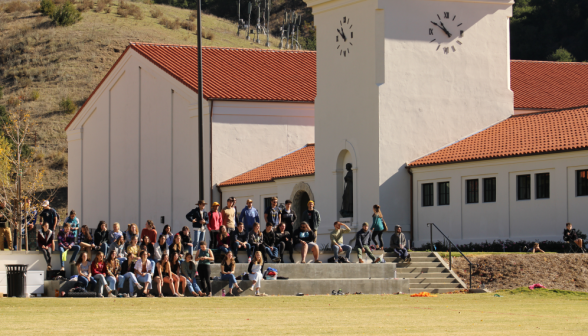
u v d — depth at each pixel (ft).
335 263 117.39
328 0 166.40
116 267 106.42
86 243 114.52
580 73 216.13
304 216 123.13
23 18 422.82
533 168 140.46
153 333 61.36
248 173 195.00
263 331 63.05
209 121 193.98
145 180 215.31
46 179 307.17
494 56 166.71
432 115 160.45
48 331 62.49
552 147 138.00
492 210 145.89
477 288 117.80
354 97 162.09
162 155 209.26
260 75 211.61
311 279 113.70
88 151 239.50
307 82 212.43
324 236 167.02
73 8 423.23
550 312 82.89
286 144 202.08
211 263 111.96
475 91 164.66
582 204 132.98
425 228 156.04
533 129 153.17
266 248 115.55
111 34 409.90
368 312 82.28
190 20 479.00
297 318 74.74
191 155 199.00
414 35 159.12
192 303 93.04
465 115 163.53
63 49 392.47
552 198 137.49
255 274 109.29
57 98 355.97
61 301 94.07
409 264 125.49
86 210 239.91
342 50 165.17
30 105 350.43
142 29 428.56
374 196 156.56
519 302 96.89
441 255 130.52
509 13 168.14
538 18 444.14
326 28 169.27
